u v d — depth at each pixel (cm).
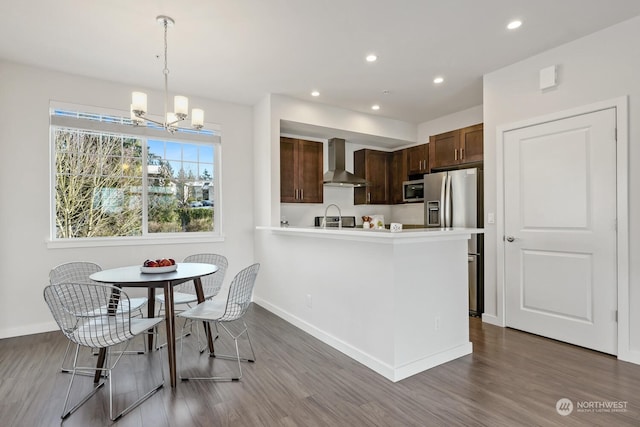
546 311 318
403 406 207
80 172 381
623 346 268
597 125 282
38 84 348
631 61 263
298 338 326
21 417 197
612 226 274
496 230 357
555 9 250
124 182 405
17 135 338
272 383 237
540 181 320
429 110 498
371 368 259
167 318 239
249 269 264
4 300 332
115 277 249
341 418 196
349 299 286
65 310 223
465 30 280
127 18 260
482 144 423
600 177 280
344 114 490
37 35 285
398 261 245
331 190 571
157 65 344
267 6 246
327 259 314
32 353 291
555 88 309
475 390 225
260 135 456
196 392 226
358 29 279
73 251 365
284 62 340
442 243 272
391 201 599
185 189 443
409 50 315
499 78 355
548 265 315
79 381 242
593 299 286
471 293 399
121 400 216
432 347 264
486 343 308
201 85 400
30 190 344
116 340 211
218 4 243
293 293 372
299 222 536
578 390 223
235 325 367
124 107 391
